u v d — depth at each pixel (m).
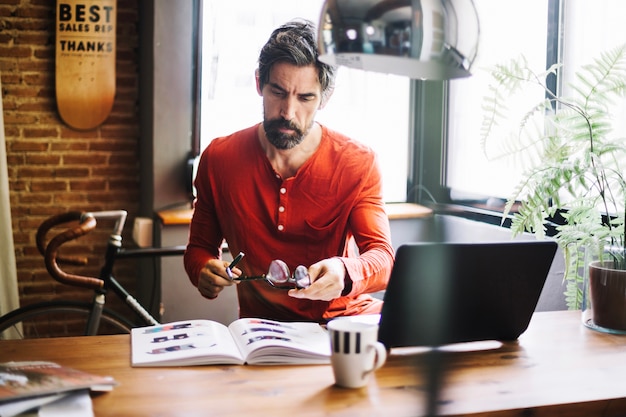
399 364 1.68
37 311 2.90
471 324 1.80
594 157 2.08
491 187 3.47
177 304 3.69
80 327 4.12
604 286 1.94
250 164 2.27
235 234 2.28
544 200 2.15
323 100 2.25
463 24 1.42
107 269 2.89
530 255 1.79
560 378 1.61
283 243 2.26
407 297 1.72
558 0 3.13
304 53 2.14
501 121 3.40
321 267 1.92
